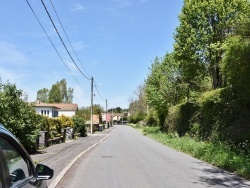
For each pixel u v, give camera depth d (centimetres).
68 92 13338
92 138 4359
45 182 501
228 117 2341
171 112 4125
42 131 2723
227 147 1855
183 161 1761
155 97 4434
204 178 1246
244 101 2209
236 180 1209
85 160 1808
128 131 7238
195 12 2955
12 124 1927
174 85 4241
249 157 1538
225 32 2894
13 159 377
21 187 363
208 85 3828
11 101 1934
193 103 3341
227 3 2869
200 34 2962
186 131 3338
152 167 1529
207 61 3044
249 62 2023
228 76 2205
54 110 8519
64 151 2344
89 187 1073
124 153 2206
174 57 3231
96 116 10681
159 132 4659
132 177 1259
